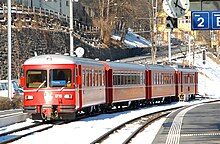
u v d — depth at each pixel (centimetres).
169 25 2277
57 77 3444
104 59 10356
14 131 2872
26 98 3447
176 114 4256
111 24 11281
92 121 3606
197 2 2242
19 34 6988
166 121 3550
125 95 4838
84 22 11931
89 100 3800
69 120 3650
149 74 5584
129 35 14612
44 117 3441
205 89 9800
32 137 2650
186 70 7094
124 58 11669
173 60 11906
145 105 5622
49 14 8975
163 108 5225
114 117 4003
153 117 3972
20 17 7644
